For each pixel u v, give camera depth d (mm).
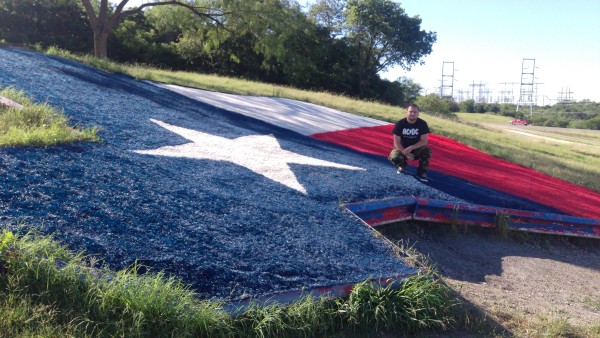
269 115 14523
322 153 10531
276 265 5148
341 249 5934
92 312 3811
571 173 16547
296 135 12492
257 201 6766
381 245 6387
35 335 3422
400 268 5809
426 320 4914
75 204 5242
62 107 8922
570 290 7281
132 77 15898
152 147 8172
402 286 5125
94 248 4566
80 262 4246
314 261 5441
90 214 5137
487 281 7004
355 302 4754
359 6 48844
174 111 11688
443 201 8508
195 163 7824
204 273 4688
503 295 6449
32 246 4082
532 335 5238
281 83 43344
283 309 4469
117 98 11281
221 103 14773
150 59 39250
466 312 5301
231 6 29656
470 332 5059
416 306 4945
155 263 4617
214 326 4016
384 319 4730
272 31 33531
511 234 8953
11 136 6473
